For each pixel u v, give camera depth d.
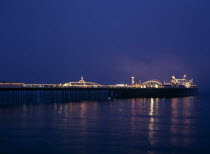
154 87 175.12
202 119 51.09
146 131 38.44
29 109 69.06
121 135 35.59
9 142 31.70
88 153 27.88
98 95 144.25
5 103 95.94
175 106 83.50
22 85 111.75
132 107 78.50
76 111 64.81
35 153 27.89
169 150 29.23
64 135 35.19
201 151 28.98
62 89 115.06
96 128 40.28
